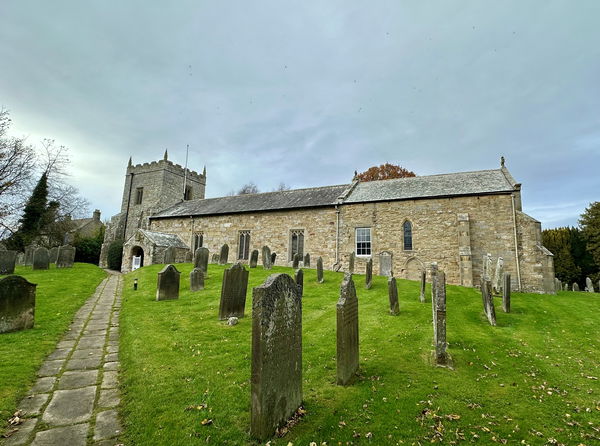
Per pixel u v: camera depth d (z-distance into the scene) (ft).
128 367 19.54
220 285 46.80
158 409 14.61
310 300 38.19
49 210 106.63
